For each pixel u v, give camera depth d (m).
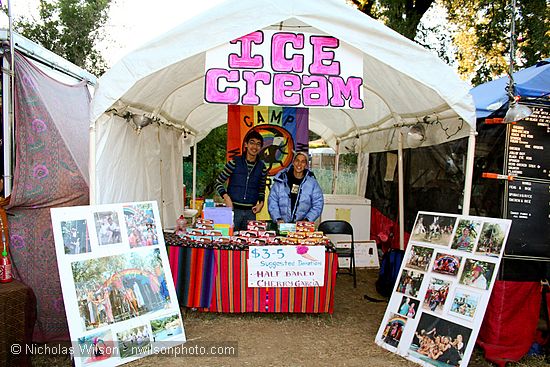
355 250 7.07
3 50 3.82
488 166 4.41
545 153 4.17
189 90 6.25
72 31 20.00
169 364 3.55
